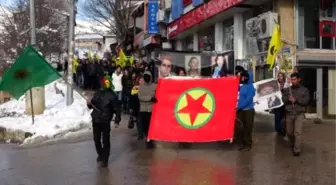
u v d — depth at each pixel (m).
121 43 48.38
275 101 12.44
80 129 14.12
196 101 10.77
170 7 28.55
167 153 10.29
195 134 10.67
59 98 22.55
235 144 11.27
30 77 12.89
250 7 19.20
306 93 9.94
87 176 8.32
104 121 9.13
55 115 16.23
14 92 13.12
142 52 39.97
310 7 17.61
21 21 33.84
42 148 11.50
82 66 30.03
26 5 34.59
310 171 8.49
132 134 13.04
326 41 17.70
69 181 8.00
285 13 17.34
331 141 11.72
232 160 9.48
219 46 22.45
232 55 18.94
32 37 17.11
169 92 10.84
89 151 10.75
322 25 17.61
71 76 19.00
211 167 8.86
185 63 16.70
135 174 8.38
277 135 12.52
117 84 18.19
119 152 10.51
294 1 17.41
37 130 13.58
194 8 23.53
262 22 17.52
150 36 33.19
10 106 21.31
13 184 7.91
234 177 8.08
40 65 12.68
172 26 28.27
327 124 15.51
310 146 11.05
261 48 18.20
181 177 8.12
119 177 8.20
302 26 17.50
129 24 47.38
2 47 34.22
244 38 20.12
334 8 17.75
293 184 7.60
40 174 8.59
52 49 38.62
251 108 10.49
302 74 17.53
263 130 13.47
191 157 9.82
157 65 18.67
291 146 10.85
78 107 17.45
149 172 8.52
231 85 10.70
